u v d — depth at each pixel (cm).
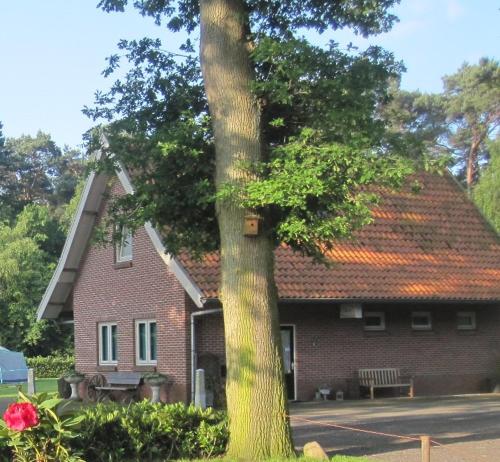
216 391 2150
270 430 1103
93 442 1097
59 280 2836
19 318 4984
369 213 1121
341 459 1162
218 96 1152
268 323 1120
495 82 5238
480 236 2833
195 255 1316
